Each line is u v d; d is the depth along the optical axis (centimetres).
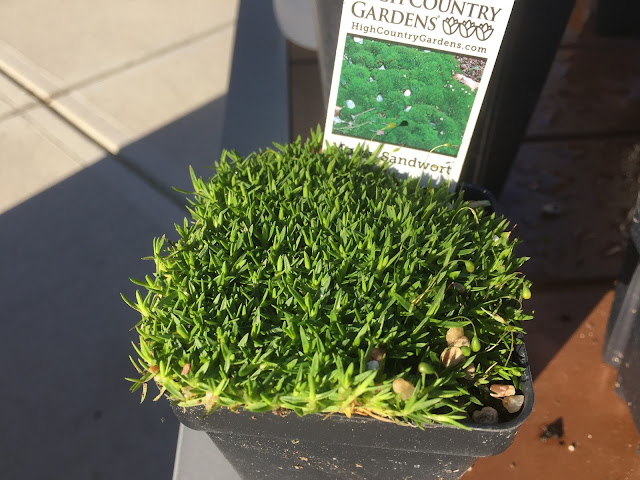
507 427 10
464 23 14
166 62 39
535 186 24
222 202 14
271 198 14
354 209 13
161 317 11
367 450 11
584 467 15
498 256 13
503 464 15
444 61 15
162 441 22
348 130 16
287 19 31
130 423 23
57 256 28
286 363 10
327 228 13
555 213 23
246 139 27
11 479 21
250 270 12
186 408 11
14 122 35
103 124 35
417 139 16
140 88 37
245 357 11
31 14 44
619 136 26
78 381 24
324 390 10
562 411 16
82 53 40
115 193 31
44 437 22
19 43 41
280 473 13
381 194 14
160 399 23
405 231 13
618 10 32
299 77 30
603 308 19
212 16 44
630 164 25
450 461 12
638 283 15
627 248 16
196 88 37
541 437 16
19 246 29
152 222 30
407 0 14
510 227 22
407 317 11
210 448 16
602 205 23
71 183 32
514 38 17
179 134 34
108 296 27
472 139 18
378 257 12
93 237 29
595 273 20
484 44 14
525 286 12
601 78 30
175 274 12
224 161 15
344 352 10
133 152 33
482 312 12
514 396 11
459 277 12
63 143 34
